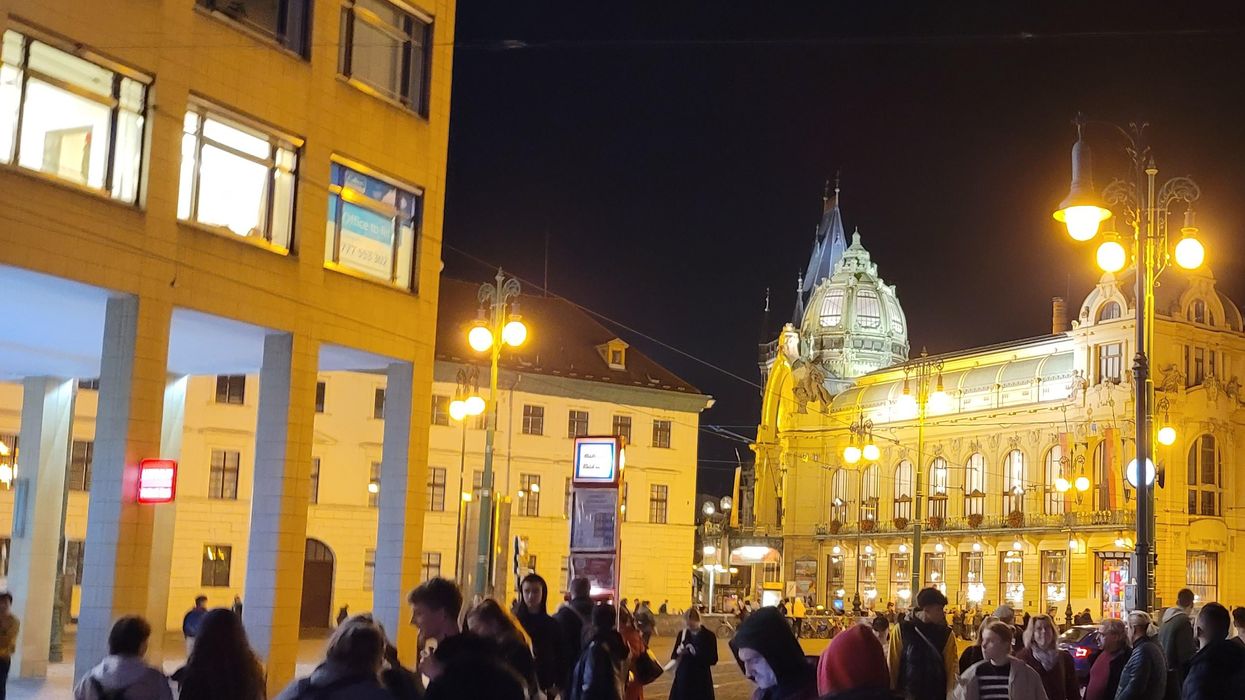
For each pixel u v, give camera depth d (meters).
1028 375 81.38
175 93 23.16
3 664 14.70
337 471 57.78
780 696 6.64
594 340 69.56
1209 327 76.44
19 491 29.09
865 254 115.38
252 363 29.47
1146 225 23.45
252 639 25.25
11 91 20.36
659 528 68.12
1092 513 73.94
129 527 22.22
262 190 25.36
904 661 12.26
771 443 102.81
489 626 10.71
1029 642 14.10
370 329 27.83
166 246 22.92
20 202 20.34
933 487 87.62
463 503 37.09
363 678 7.60
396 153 28.61
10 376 30.34
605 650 12.58
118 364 22.38
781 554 97.94
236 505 54.19
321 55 26.55
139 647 8.97
